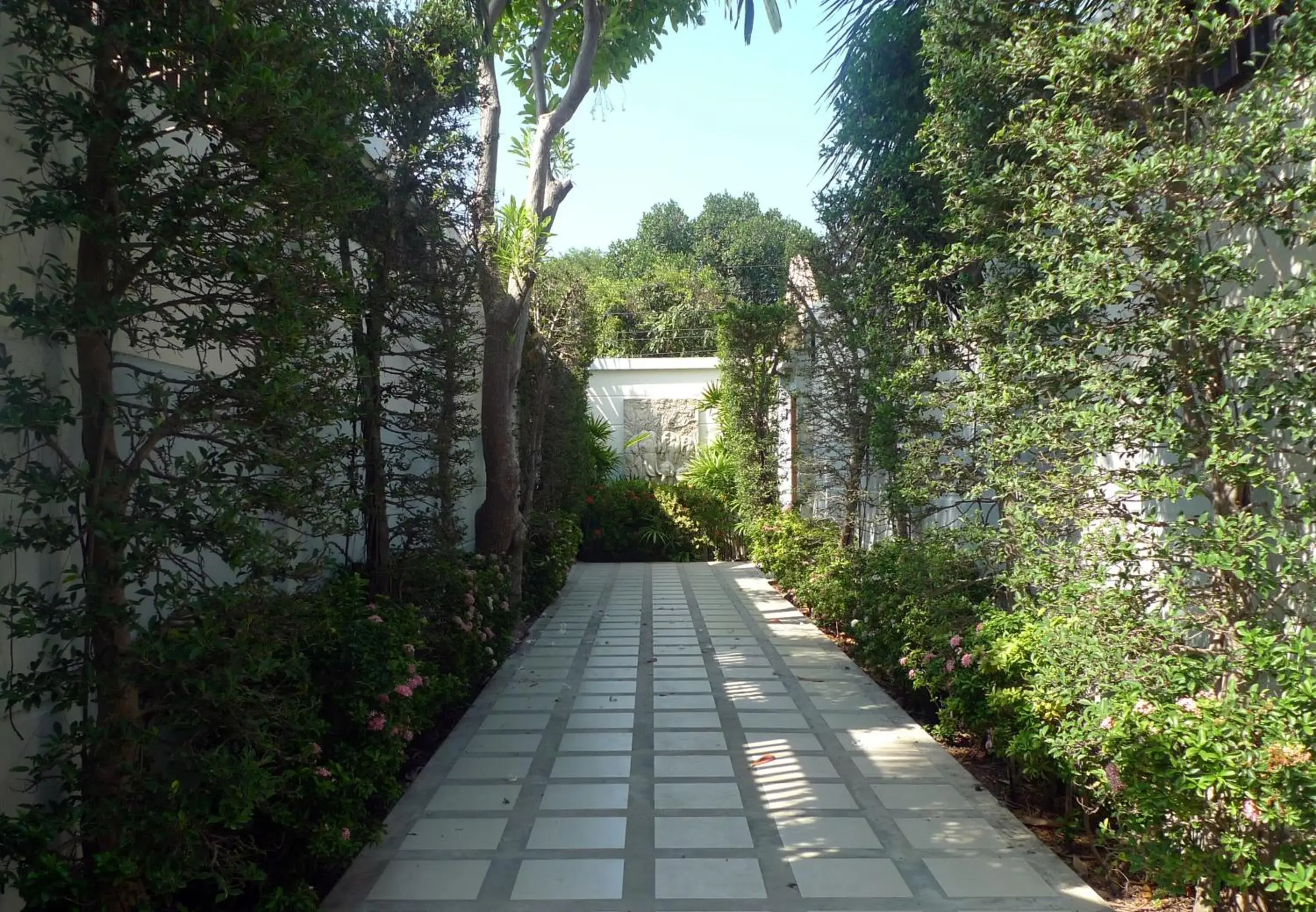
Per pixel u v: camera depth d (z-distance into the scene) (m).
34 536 2.17
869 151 6.20
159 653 2.22
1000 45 3.38
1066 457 3.33
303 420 2.76
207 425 2.53
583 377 11.91
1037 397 3.47
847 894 3.06
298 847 3.01
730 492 13.83
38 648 2.54
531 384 9.28
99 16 2.38
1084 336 3.15
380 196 4.55
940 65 4.29
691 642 7.52
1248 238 3.05
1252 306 2.45
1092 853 3.39
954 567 4.61
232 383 2.49
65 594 2.65
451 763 4.44
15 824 2.13
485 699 5.67
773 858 3.35
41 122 2.28
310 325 2.64
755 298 23.84
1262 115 2.53
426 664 4.39
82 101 2.30
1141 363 3.04
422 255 4.91
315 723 2.88
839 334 7.70
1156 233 2.68
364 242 4.57
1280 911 2.45
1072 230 2.89
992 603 4.43
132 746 2.38
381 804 3.88
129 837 2.23
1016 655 3.74
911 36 5.44
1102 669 2.76
